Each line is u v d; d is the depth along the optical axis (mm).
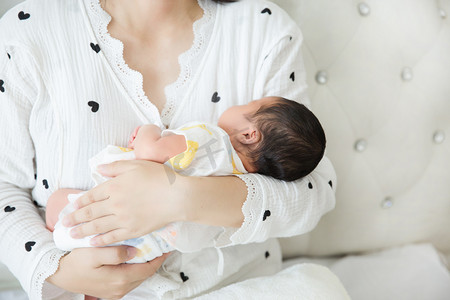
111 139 879
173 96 912
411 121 1244
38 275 818
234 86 961
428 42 1212
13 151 903
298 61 1029
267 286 895
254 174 890
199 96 927
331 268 1319
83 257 799
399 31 1191
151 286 889
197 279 938
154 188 786
